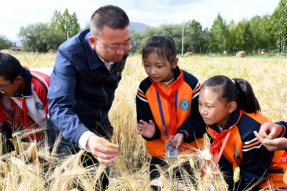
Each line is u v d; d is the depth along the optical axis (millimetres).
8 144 2410
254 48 55844
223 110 1664
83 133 1596
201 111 1724
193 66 9164
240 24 56875
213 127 1863
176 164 1686
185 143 2154
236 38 57062
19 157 1925
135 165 2768
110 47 1643
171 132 2062
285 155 1677
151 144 2236
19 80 2061
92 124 2211
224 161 1926
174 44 1891
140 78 5098
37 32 71688
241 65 10328
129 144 2912
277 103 2824
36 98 2186
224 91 1620
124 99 3234
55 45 72000
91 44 1767
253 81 4887
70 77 1771
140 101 2221
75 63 1787
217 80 1673
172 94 2020
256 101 1788
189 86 2055
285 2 49031
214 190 1496
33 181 1634
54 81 1804
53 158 1928
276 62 12328
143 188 1642
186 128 1989
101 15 1597
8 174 1634
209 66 9383
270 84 4188
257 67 9164
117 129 2951
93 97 2039
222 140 1798
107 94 2135
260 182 1726
